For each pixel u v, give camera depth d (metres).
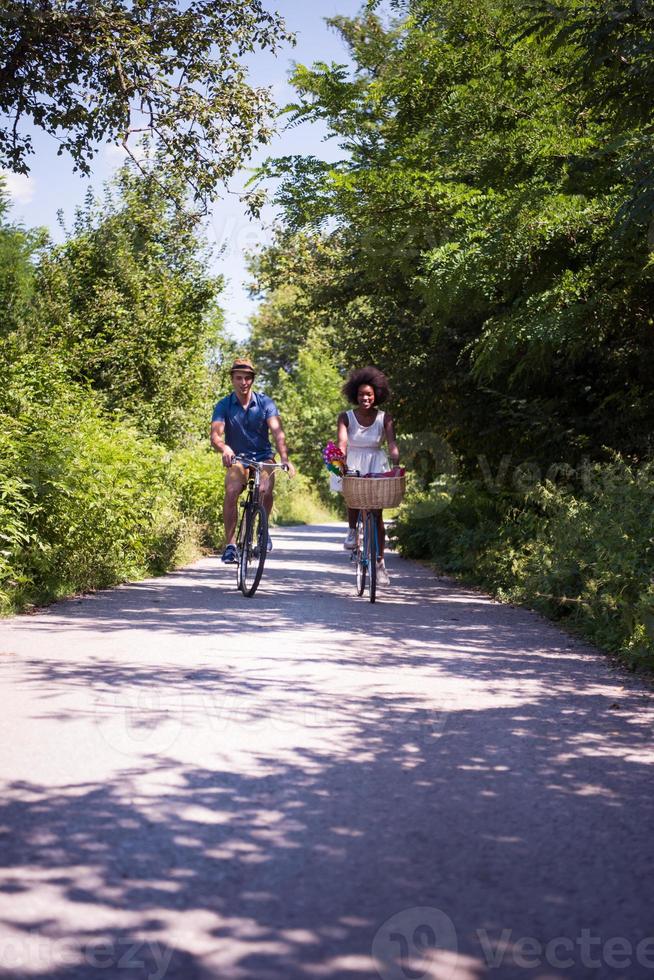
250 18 14.40
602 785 4.13
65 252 24.25
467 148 10.38
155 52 14.28
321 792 3.94
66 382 14.97
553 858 3.32
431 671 6.46
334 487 10.27
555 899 3.00
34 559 9.27
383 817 3.68
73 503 9.71
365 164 11.33
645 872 3.21
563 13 8.03
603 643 7.47
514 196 9.48
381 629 8.29
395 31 11.82
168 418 23.06
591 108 8.75
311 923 2.80
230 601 9.95
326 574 13.98
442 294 10.25
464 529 14.26
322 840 3.43
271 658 6.71
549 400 13.37
